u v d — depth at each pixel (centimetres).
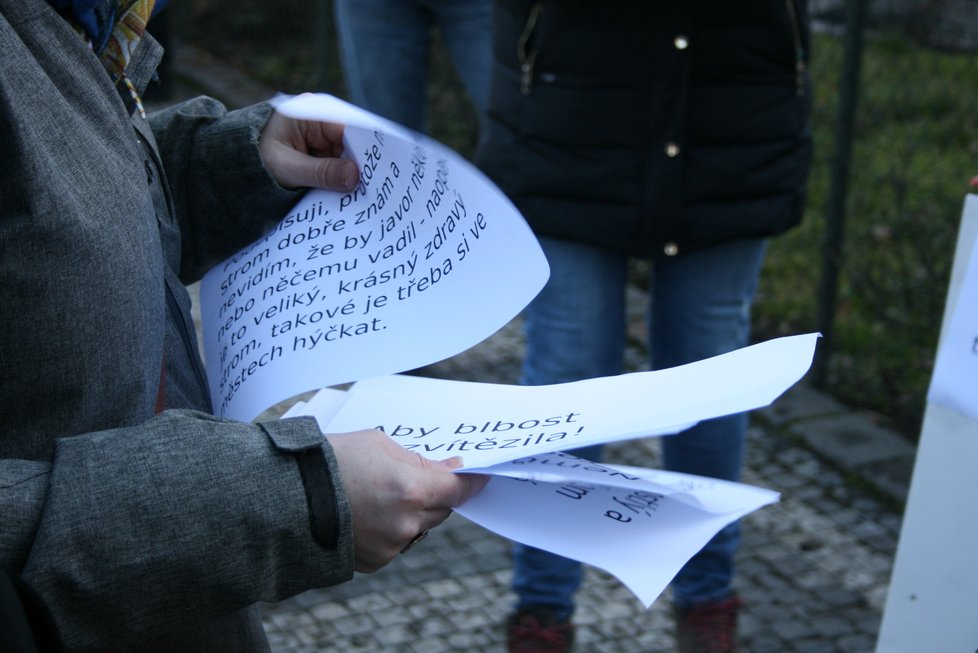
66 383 95
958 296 133
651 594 98
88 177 96
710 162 218
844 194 361
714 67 214
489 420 109
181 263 137
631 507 106
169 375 119
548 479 100
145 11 110
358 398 118
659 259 225
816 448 343
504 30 228
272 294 125
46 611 78
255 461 94
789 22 216
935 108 566
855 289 422
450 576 285
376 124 107
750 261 229
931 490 135
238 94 659
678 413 97
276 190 131
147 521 90
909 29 617
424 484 98
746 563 293
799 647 263
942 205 462
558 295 228
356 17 362
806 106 228
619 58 214
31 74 93
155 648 114
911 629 138
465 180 112
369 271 120
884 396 371
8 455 96
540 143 223
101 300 95
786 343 100
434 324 111
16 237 91
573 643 235
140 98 116
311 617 270
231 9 745
